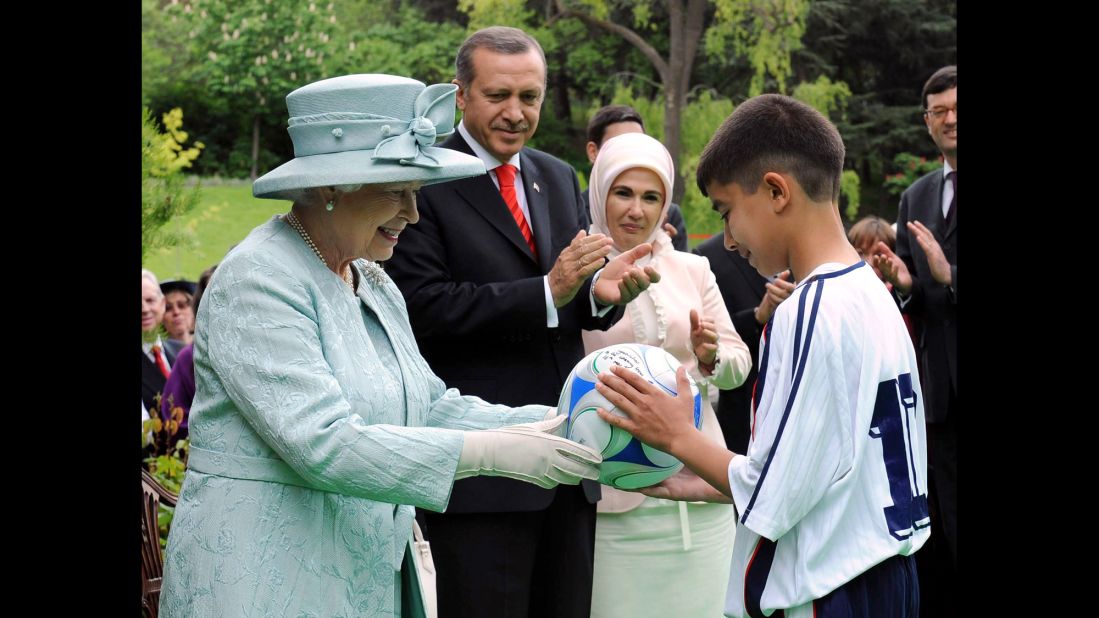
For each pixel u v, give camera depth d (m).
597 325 3.78
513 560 3.59
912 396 2.55
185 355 5.40
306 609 2.47
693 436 2.60
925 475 2.61
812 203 2.58
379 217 2.57
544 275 3.82
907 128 19.08
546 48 19.19
